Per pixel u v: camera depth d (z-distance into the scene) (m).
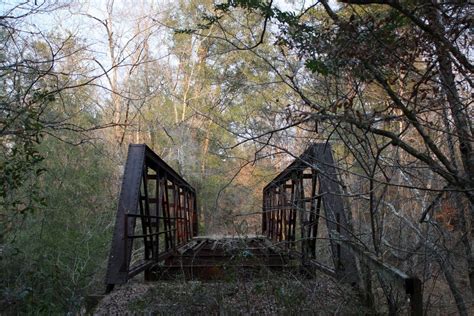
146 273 8.03
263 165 11.34
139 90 20.61
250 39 7.61
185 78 26.64
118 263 6.79
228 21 10.07
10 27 6.65
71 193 14.52
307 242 7.21
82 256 13.02
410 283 4.49
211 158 26.91
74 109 13.68
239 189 16.27
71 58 9.48
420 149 6.54
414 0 4.32
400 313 5.09
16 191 9.64
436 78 5.30
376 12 5.12
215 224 18.66
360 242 5.70
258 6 5.18
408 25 4.57
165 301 5.69
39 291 10.32
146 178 8.89
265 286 5.60
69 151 14.34
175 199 13.05
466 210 6.93
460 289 6.84
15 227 10.66
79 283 11.81
